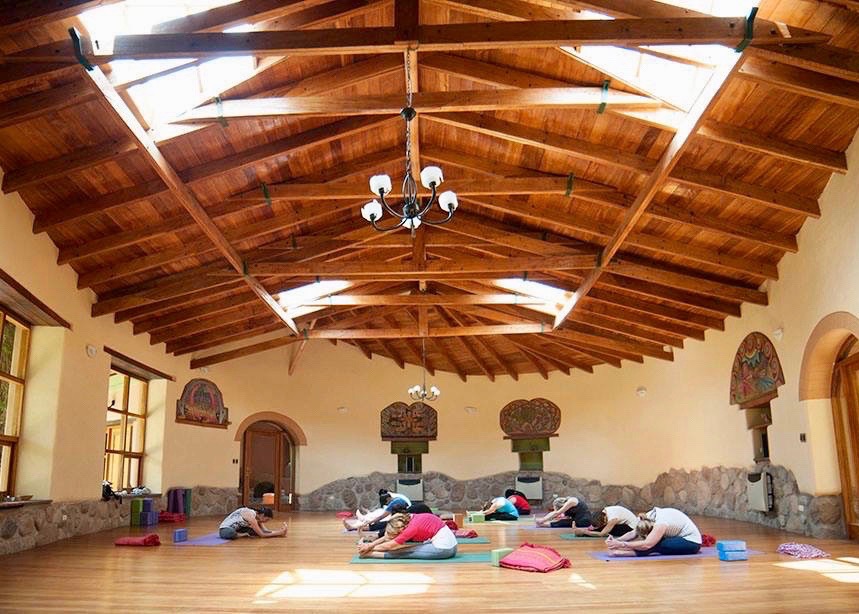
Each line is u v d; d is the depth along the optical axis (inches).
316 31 201.5
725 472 431.8
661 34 194.2
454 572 230.1
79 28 208.1
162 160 257.4
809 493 321.4
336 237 382.6
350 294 489.4
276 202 339.0
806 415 320.8
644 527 275.4
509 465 624.1
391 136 315.9
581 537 339.0
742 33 193.5
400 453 628.4
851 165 261.7
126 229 320.2
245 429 569.0
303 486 599.8
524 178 314.0
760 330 370.0
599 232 343.3
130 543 311.9
